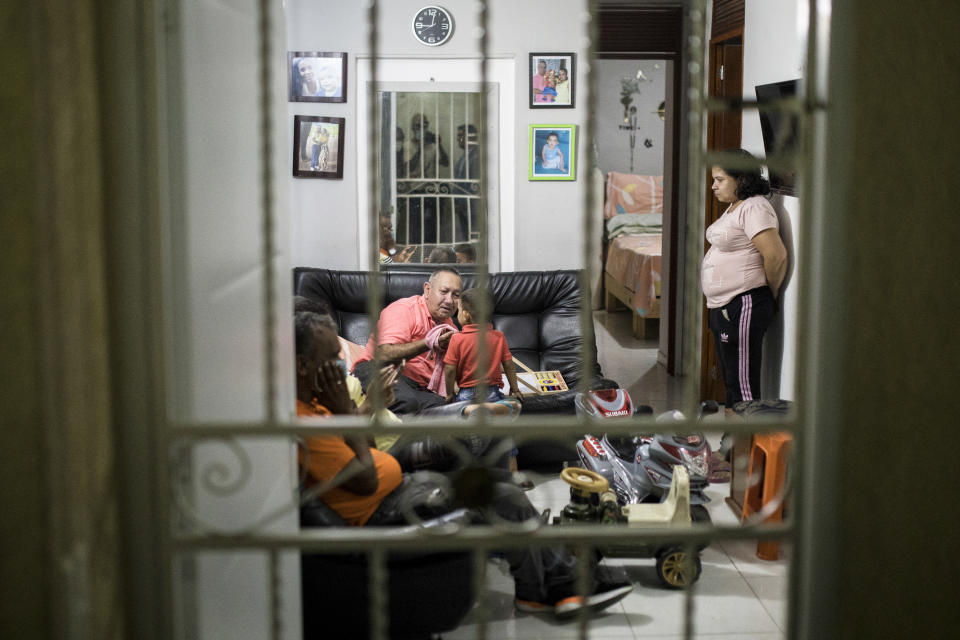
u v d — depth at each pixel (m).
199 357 1.23
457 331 3.89
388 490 2.36
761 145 4.30
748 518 3.34
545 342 4.72
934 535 1.16
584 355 1.19
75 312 1.00
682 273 6.23
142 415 1.09
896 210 1.12
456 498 1.20
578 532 1.20
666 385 6.09
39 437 0.98
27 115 0.95
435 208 5.36
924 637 1.18
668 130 6.34
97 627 1.04
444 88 5.27
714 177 4.22
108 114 1.04
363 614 2.34
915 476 1.16
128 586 1.12
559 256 5.43
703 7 1.13
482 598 1.21
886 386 1.14
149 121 1.05
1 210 0.95
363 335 4.61
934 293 1.13
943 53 1.10
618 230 8.94
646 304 7.36
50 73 0.95
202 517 1.24
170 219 1.12
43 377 0.98
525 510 2.52
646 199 9.35
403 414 3.56
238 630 1.48
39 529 0.99
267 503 1.65
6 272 0.96
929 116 1.11
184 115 1.16
